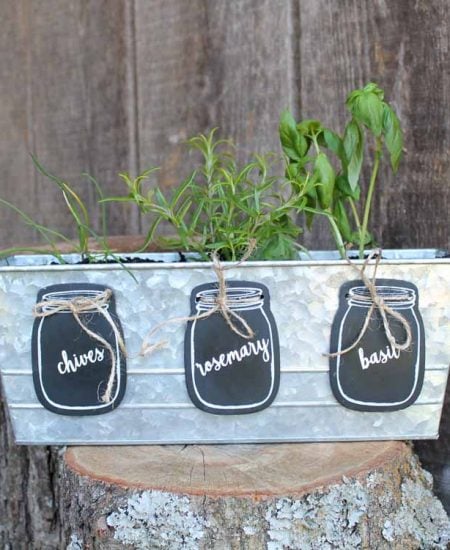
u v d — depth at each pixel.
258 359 0.83
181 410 0.85
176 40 1.35
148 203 0.87
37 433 0.87
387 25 1.16
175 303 0.82
